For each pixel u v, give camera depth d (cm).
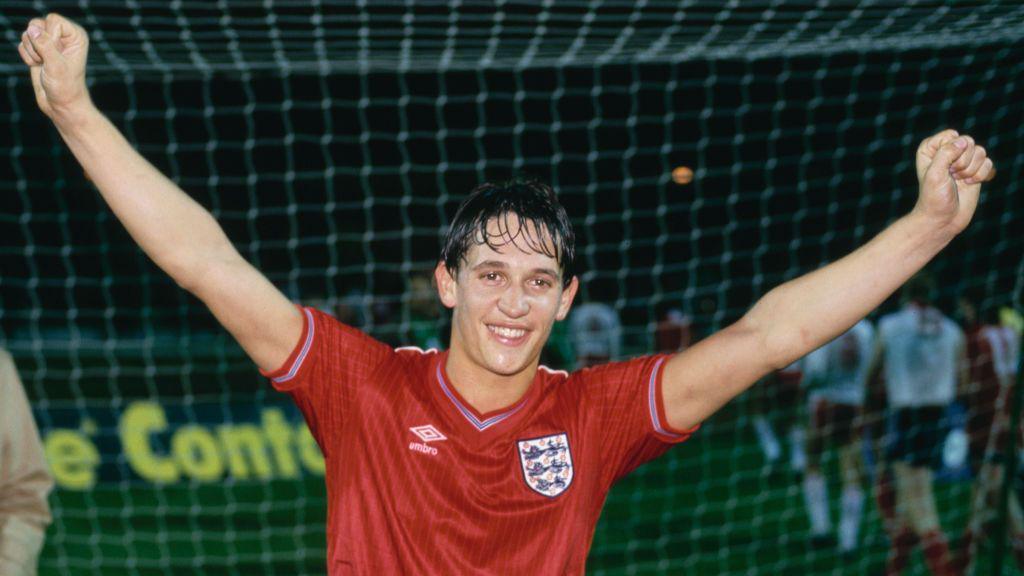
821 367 640
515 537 184
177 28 447
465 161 1336
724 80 734
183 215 175
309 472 873
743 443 976
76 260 1327
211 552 664
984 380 601
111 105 1167
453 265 187
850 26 466
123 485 838
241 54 488
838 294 180
